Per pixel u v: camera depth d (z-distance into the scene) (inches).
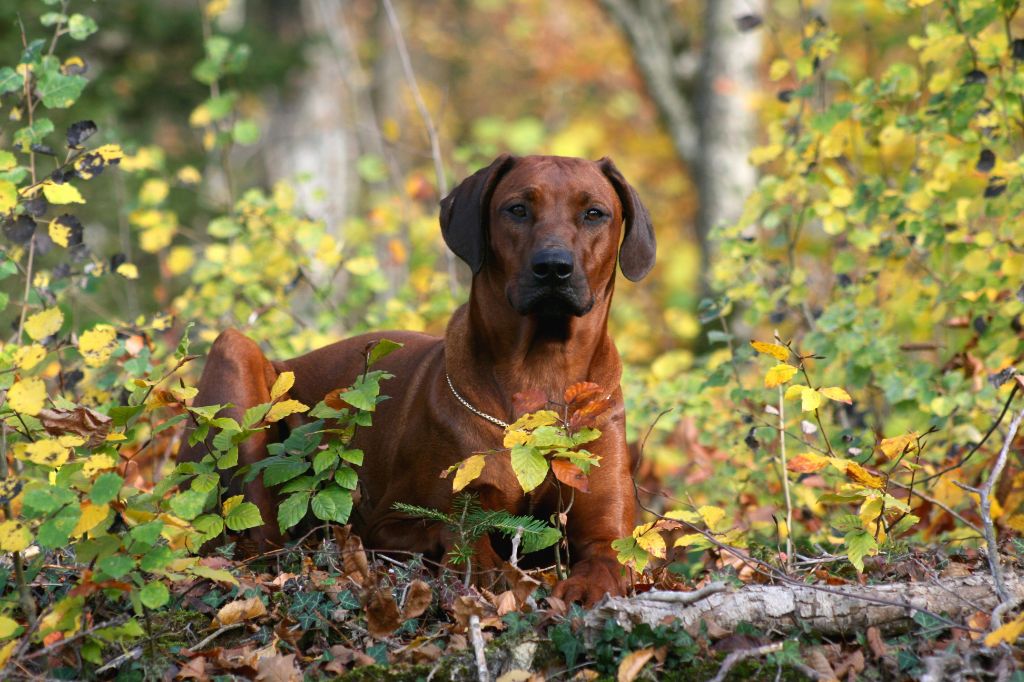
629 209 259.8
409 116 1077.1
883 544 237.8
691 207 900.0
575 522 247.3
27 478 196.5
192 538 206.8
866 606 198.8
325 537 241.6
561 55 983.6
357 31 968.3
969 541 266.8
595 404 211.9
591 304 241.6
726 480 322.3
